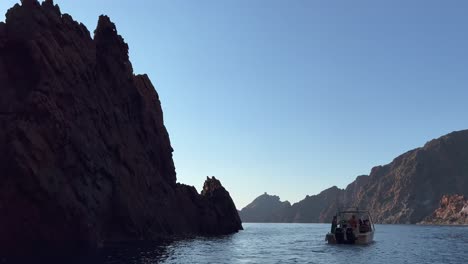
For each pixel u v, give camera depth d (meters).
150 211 79.50
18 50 58.47
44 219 53.75
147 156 87.31
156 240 77.94
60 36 66.31
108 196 68.12
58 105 59.59
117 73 83.81
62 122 57.69
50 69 59.12
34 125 54.22
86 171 62.59
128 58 91.31
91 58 73.81
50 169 54.94
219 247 71.50
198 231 107.00
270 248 73.62
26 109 54.66
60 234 55.28
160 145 97.12
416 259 56.72
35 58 57.81
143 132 89.62
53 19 66.06
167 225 87.00
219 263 49.00
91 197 62.25
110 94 80.62
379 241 97.44
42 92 57.09
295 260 54.59
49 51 60.09
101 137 70.75
